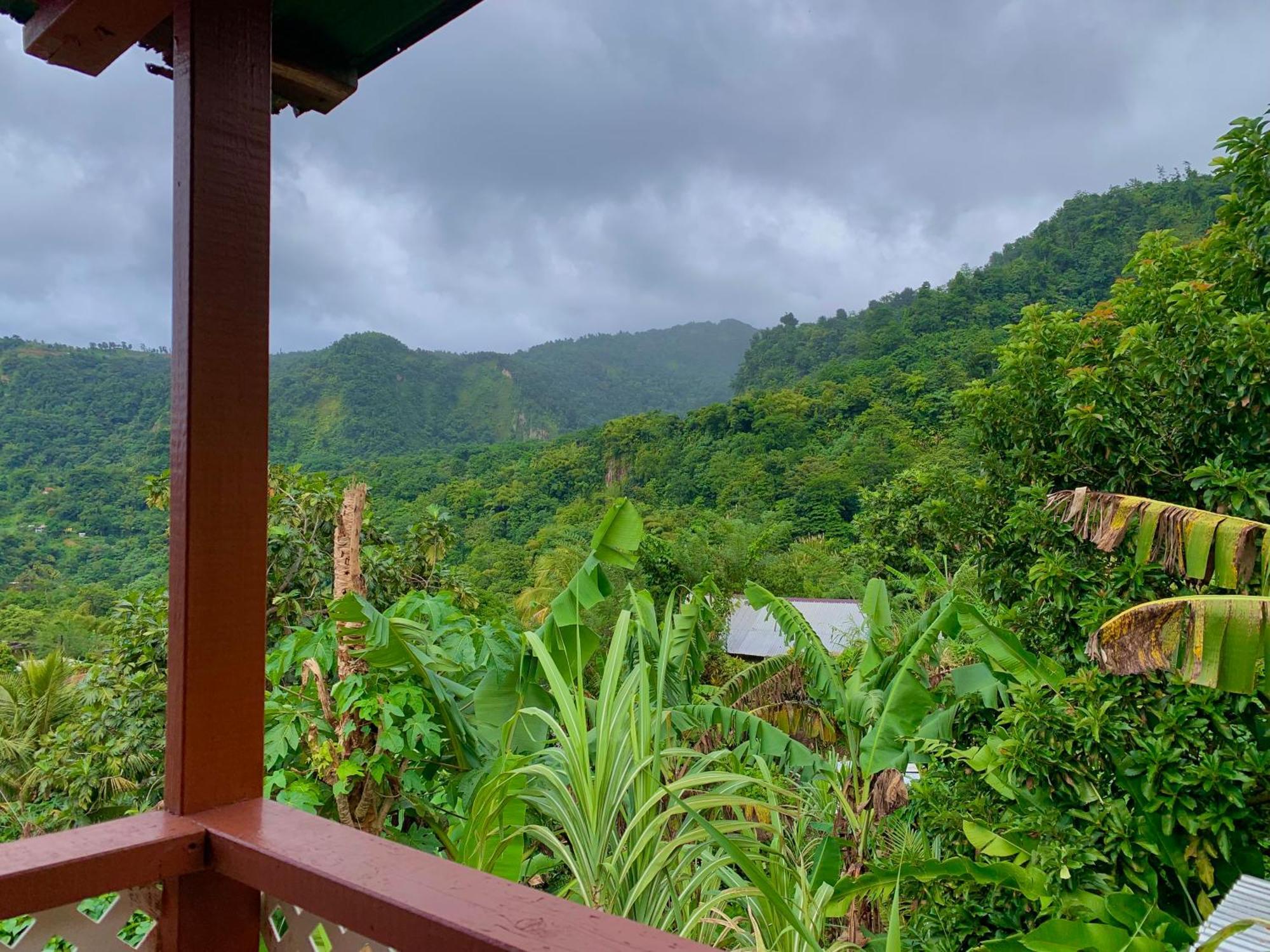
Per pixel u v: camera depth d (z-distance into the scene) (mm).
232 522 1335
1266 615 2541
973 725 5262
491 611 7418
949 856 4629
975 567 6211
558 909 895
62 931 1133
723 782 2910
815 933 2527
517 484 43438
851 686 6461
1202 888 3736
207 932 1212
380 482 49094
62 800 6258
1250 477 3922
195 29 1325
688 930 2305
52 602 22203
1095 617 4297
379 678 3738
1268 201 4730
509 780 2781
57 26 1487
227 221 1352
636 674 3086
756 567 17219
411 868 1021
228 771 1312
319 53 1788
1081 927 2840
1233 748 3658
